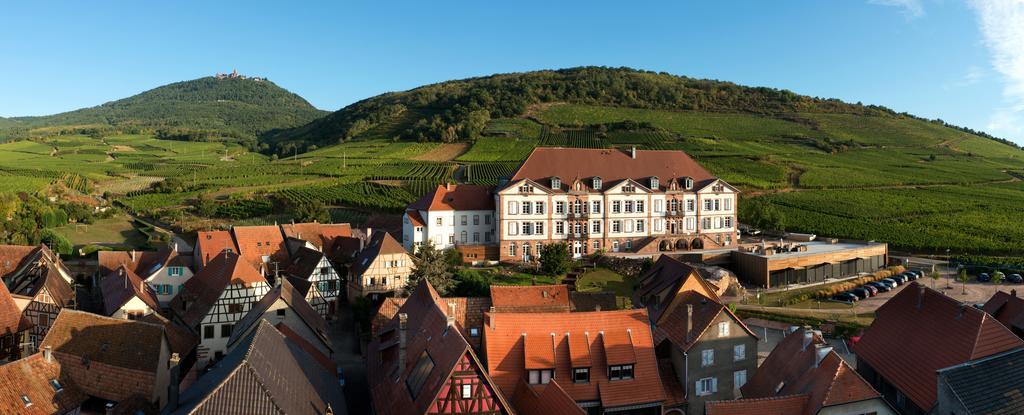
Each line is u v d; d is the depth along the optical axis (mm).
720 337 46625
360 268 79750
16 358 55969
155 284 77562
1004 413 35406
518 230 102375
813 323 70812
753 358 47875
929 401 38500
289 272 81375
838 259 98438
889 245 119375
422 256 76375
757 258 93438
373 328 58625
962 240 116812
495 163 192625
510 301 58750
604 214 106250
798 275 94188
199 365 60188
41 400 40875
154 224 135375
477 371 34969
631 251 107438
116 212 143375
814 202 149500
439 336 40500
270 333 38719
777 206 147375
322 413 34969
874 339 46875
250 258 86125
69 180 178375
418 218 107125
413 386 38625
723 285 84938
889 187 173500
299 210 133000
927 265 106125
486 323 44406
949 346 40656
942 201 151750
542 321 44875
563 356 43906
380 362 48719
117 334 49062
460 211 105562
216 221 135125
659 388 44312
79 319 50156
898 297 47656
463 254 100500
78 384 46250
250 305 63344
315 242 94438
